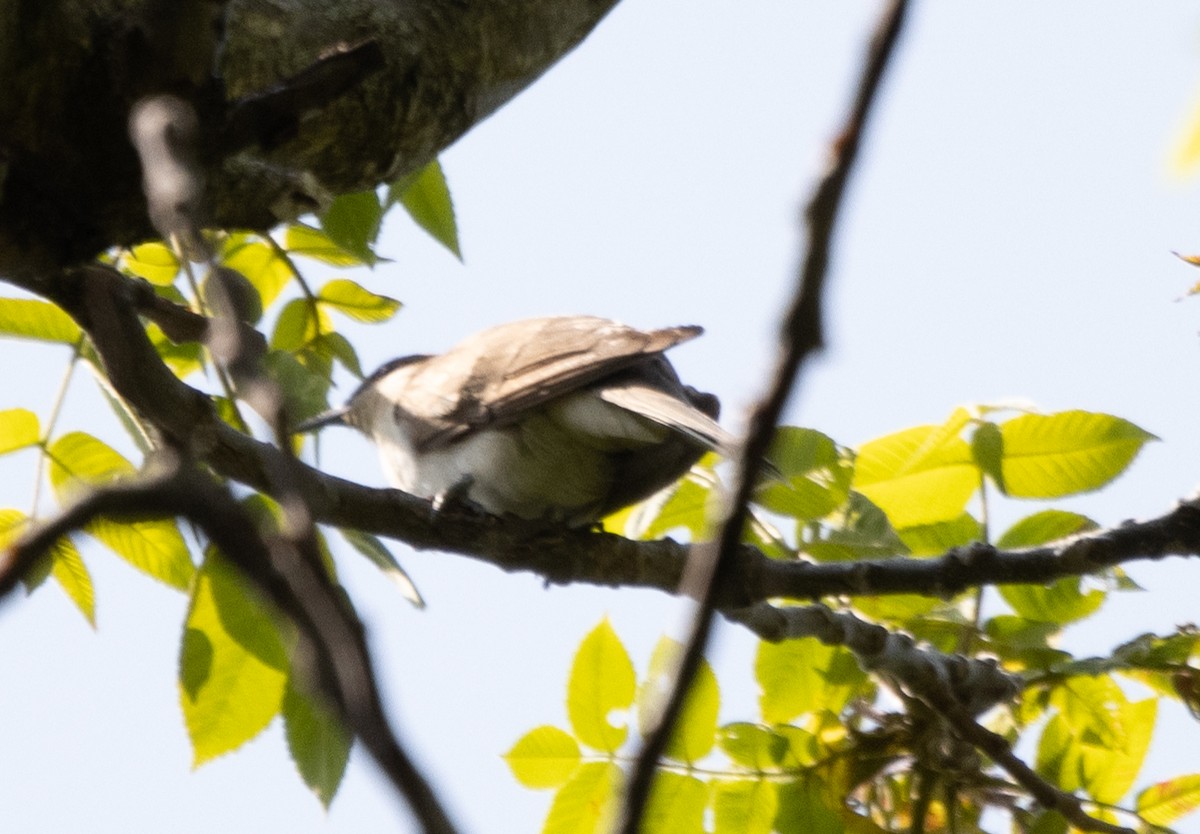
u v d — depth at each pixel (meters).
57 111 5.20
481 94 7.22
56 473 6.81
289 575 2.20
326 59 5.29
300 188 6.09
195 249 2.97
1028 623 7.55
